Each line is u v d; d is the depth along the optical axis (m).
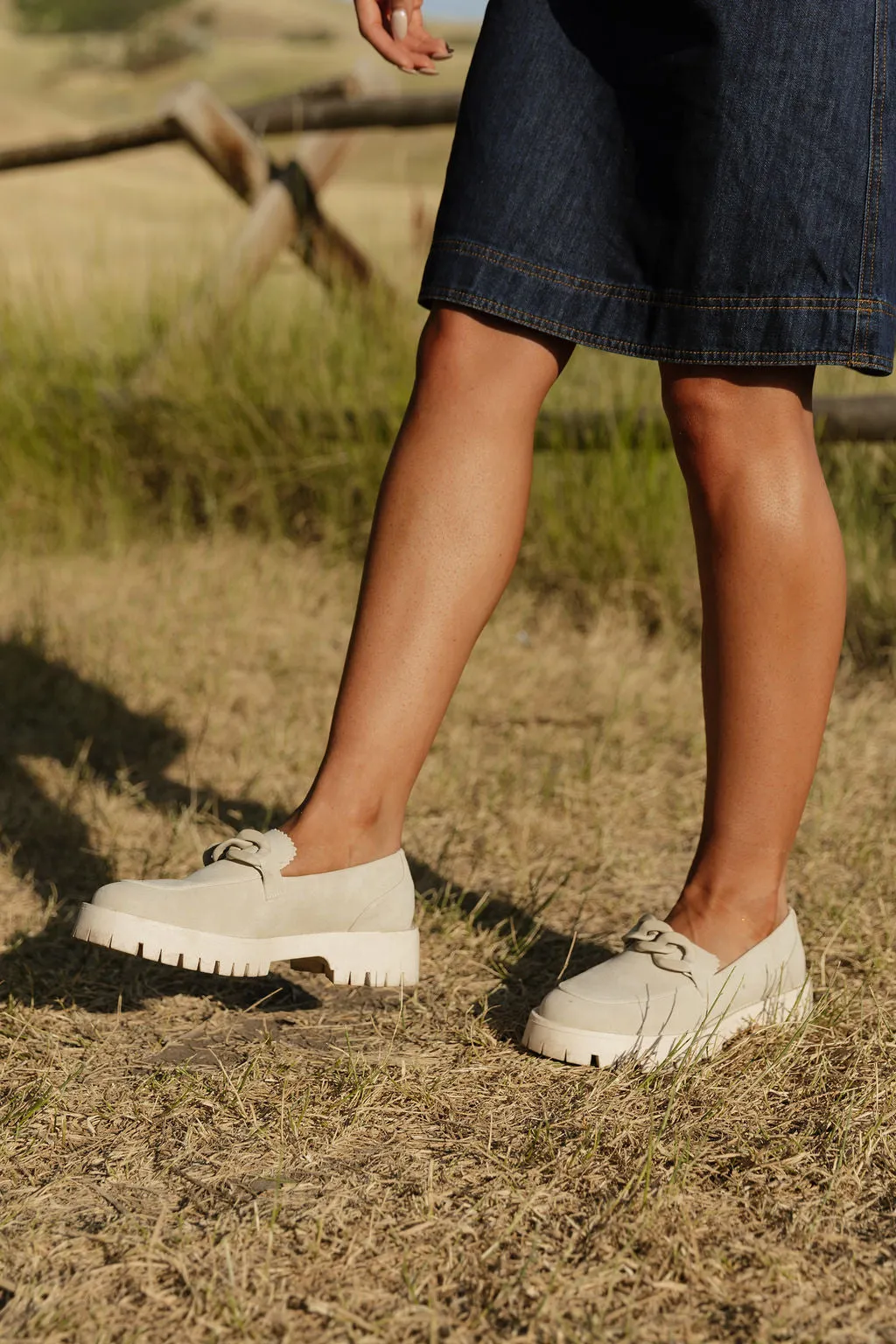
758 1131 1.15
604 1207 1.03
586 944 1.61
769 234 1.19
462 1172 1.08
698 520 1.30
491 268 1.25
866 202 1.19
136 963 1.55
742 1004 1.32
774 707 1.29
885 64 1.20
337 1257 0.97
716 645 1.30
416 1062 1.29
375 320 4.05
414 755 1.30
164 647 2.87
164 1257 0.96
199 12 76.19
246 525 3.88
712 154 1.19
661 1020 1.27
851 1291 0.94
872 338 1.20
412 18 1.45
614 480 3.28
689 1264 0.96
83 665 2.78
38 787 2.16
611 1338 0.89
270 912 1.25
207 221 4.93
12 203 11.09
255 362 3.98
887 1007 1.40
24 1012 1.39
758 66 1.17
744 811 1.32
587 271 1.25
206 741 2.41
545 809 2.09
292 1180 1.07
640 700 2.63
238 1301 0.92
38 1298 0.92
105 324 4.39
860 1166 1.09
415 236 4.08
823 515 1.27
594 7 1.25
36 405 4.06
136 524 3.88
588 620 3.19
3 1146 1.13
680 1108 1.19
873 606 2.96
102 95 51.16
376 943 1.29
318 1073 1.26
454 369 1.28
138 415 3.93
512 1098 1.22
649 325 1.25
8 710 2.55
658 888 1.81
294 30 75.88
